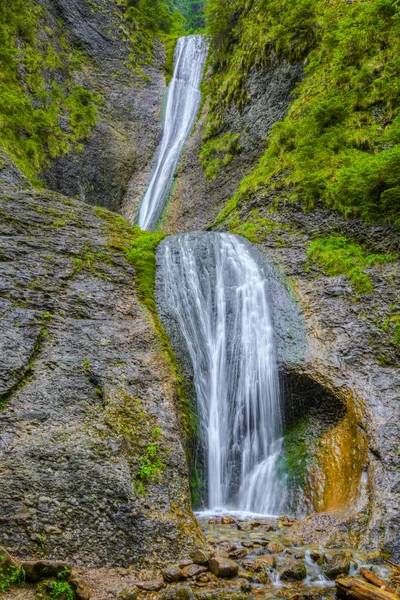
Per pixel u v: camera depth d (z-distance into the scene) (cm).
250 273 1058
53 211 1130
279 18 1831
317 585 470
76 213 1162
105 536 504
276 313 954
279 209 1261
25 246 957
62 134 1925
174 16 3366
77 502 522
